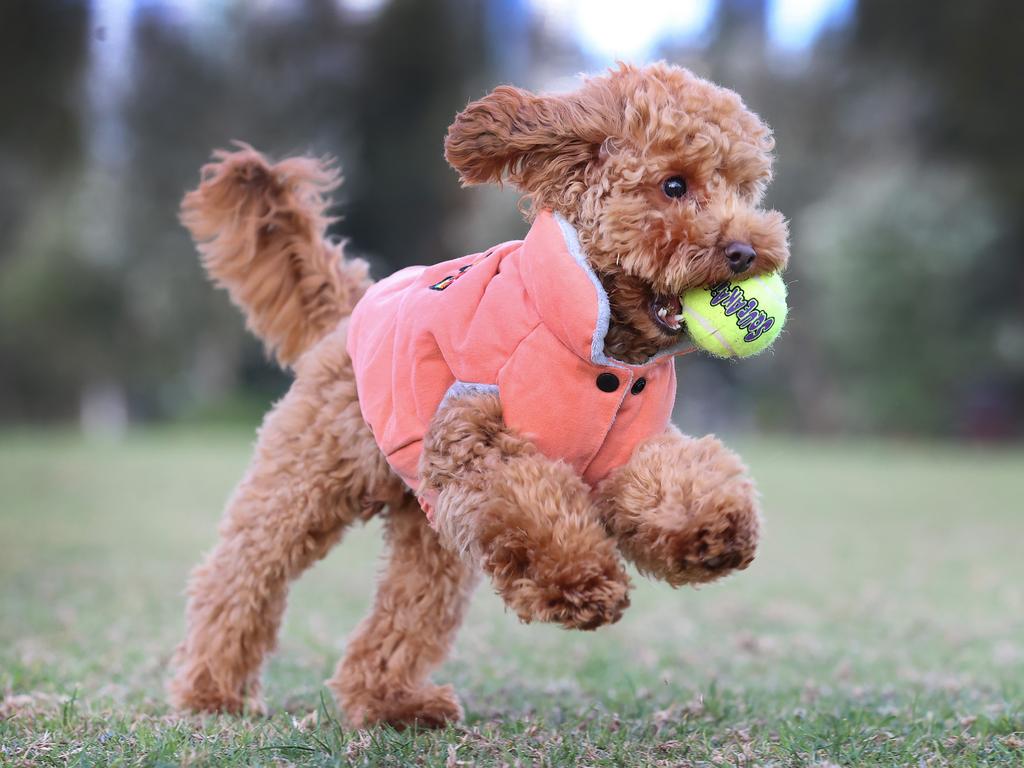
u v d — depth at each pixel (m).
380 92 31.81
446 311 3.05
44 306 27.55
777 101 26.44
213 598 3.69
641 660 5.03
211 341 29.61
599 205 2.89
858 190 25.06
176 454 18.48
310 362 3.70
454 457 2.90
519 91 3.02
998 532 10.07
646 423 3.00
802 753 3.07
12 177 24.67
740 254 2.77
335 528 3.65
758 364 27.28
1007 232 25.06
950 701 3.97
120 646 4.89
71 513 10.28
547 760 2.97
